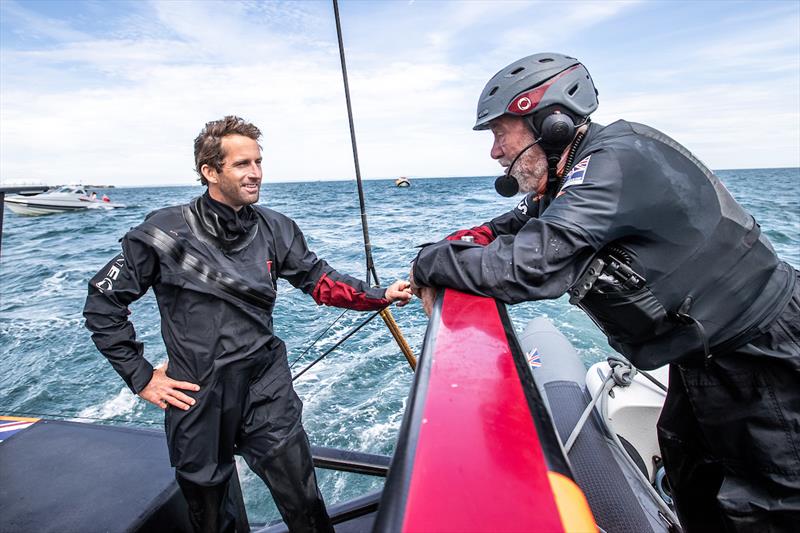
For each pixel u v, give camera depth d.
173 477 1.71
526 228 1.11
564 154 1.32
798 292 1.26
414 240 16.17
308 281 1.80
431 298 1.30
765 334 1.19
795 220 19.73
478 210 28.72
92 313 1.39
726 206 1.14
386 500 0.48
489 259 1.11
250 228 1.56
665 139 1.15
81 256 17.88
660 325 1.17
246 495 3.70
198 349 1.42
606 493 1.85
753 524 1.27
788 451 1.20
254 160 1.44
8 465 1.78
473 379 0.72
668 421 1.58
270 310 1.58
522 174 1.37
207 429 1.44
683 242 1.10
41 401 5.81
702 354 1.23
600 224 1.04
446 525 0.44
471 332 0.90
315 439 4.62
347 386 5.64
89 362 6.91
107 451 1.87
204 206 1.46
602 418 2.30
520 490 0.48
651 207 1.06
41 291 11.98
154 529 1.53
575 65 1.28
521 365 0.76
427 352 0.83
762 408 1.22
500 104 1.31
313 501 1.61
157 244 1.39
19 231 26.77
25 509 1.55
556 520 0.44
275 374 1.59
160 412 5.53
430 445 0.56
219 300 1.43
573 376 2.80
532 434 0.58
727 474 1.36
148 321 8.34
